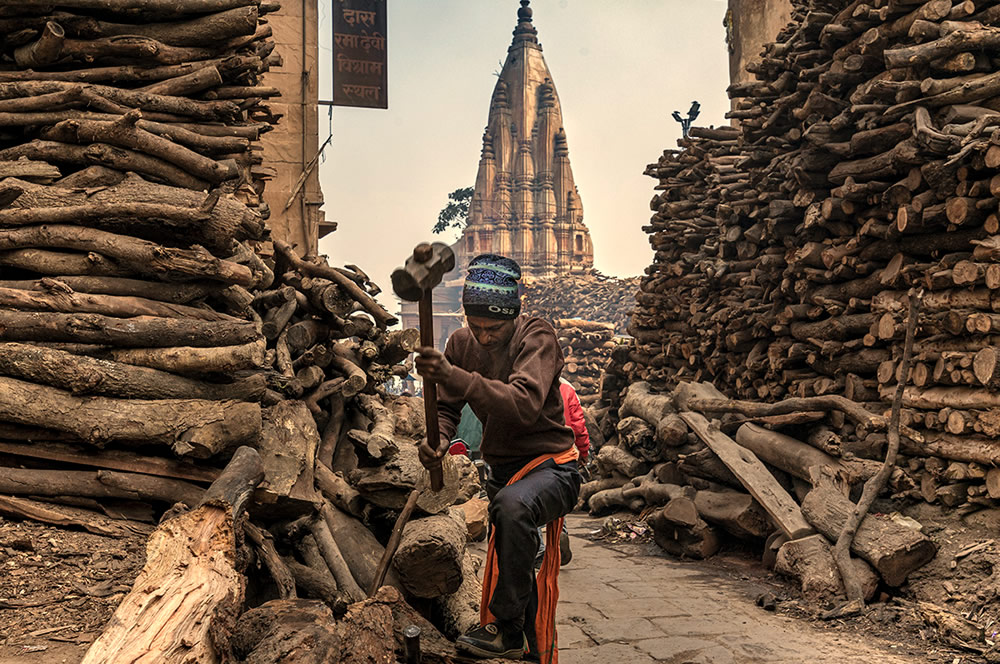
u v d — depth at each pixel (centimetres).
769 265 834
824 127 706
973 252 579
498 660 316
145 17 464
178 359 377
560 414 325
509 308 306
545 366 300
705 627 491
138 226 399
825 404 687
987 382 533
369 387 607
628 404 1059
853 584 525
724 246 947
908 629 480
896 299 656
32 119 431
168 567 268
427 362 257
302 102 1067
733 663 420
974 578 501
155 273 398
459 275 3275
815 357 754
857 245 693
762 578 628
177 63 470
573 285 3631
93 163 420
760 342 873
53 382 356
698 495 750
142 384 367
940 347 599
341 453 493
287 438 423
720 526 714
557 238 6144
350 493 416
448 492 391
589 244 6203
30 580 300
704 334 972
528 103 6456
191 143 455
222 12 471
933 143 571
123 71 457
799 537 599
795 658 428
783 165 793
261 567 352
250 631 254
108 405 359
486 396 274
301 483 396
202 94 477
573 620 508
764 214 841
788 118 827
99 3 445
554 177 6225
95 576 310
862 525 568
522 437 318
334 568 376
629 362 1261
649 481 881
